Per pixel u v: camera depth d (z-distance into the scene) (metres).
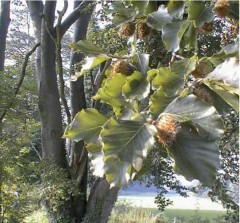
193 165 1.24
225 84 1.34
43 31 9.32
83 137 1.58
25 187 8.83
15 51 18.81
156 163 6.95
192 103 1.29
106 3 7.55
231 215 7.53
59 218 9.20
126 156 1.28
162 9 1.96
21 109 9.51
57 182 8.02
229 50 1.56
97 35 8.07
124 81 1.73
